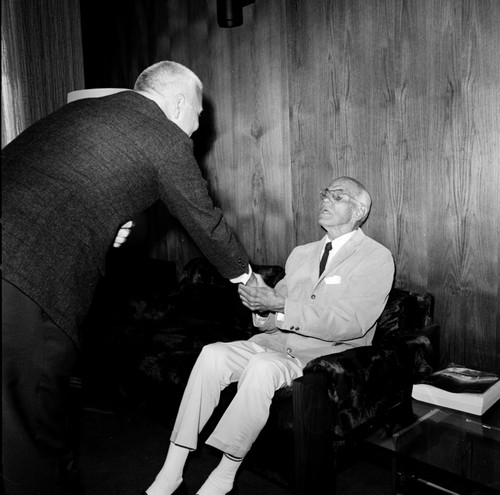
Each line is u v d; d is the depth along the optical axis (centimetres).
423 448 162
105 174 134
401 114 264
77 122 137
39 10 206
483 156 239
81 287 134
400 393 209
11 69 200
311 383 183
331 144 293
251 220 341
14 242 123
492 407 185
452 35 243
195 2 359
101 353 287
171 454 197
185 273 338
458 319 254
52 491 134
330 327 212
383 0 264
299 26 300
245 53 330
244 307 298
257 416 190
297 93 306
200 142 367
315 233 306
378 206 277
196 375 208
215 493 190
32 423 131
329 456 192
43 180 128
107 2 431
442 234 256
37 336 128
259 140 329
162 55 392
